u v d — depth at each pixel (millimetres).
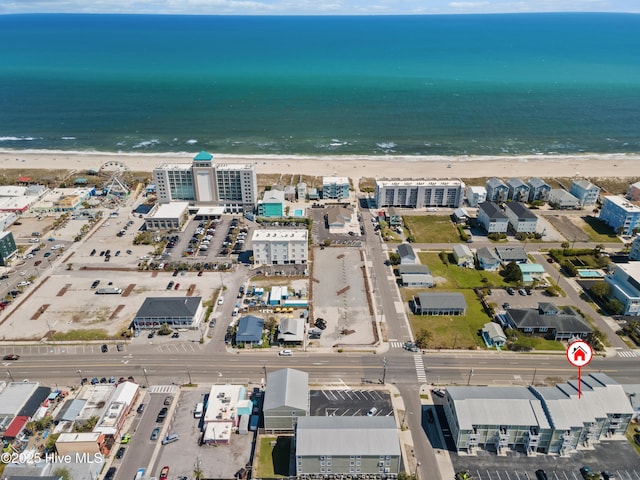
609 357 150625
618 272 180625
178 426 125938
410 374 144000
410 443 120688
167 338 160125
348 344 156875
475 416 116938
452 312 171750
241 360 150125
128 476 112062
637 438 121000
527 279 192375
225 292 184625
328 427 113812
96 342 157875
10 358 150250
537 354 152125
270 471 113688
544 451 117938
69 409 127625
